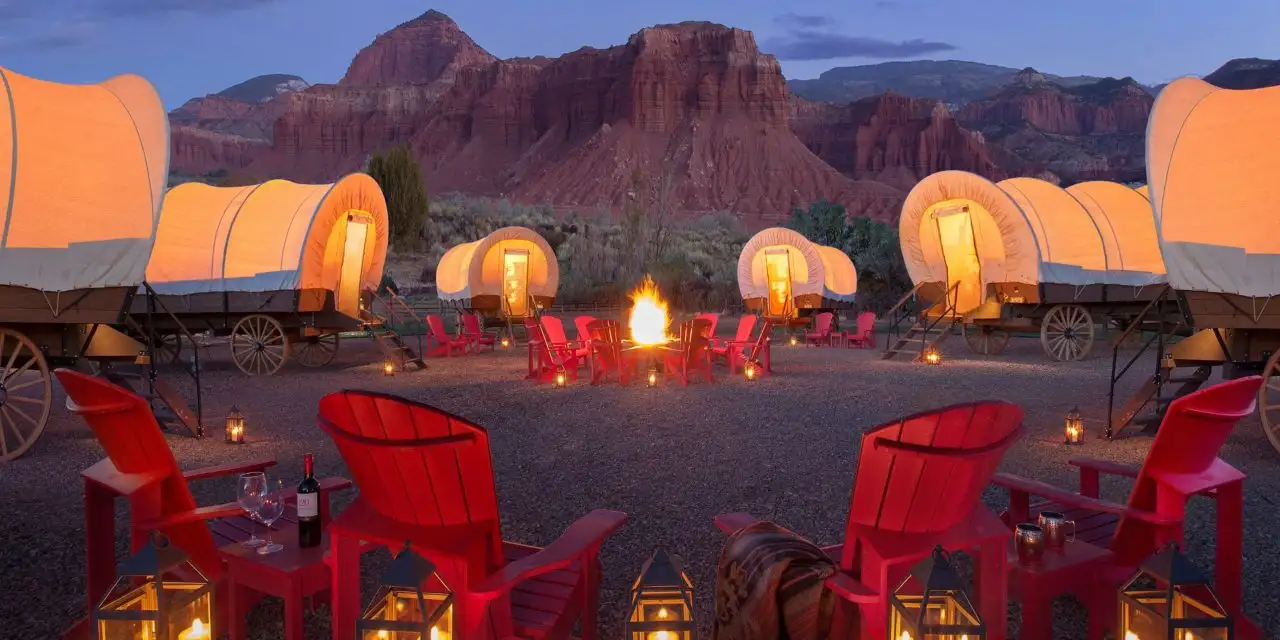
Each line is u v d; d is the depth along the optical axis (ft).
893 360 53.01
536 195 575.38
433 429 8.75
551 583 10.57
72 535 16.53
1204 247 26.14
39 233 26.30
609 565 14.56
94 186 27.30
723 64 626.64
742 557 9.56
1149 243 51.80
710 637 10.69
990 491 19.94
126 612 8.28
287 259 45.68
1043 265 50.85
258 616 12.35
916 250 57.00
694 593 13.10
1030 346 64.69
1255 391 10.02
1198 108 27.22
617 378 43.29
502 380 43.09
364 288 55.21
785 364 50.52
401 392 38.11
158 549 8.52
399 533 9.29
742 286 79.77
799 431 27.89
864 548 9.11
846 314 97.91
